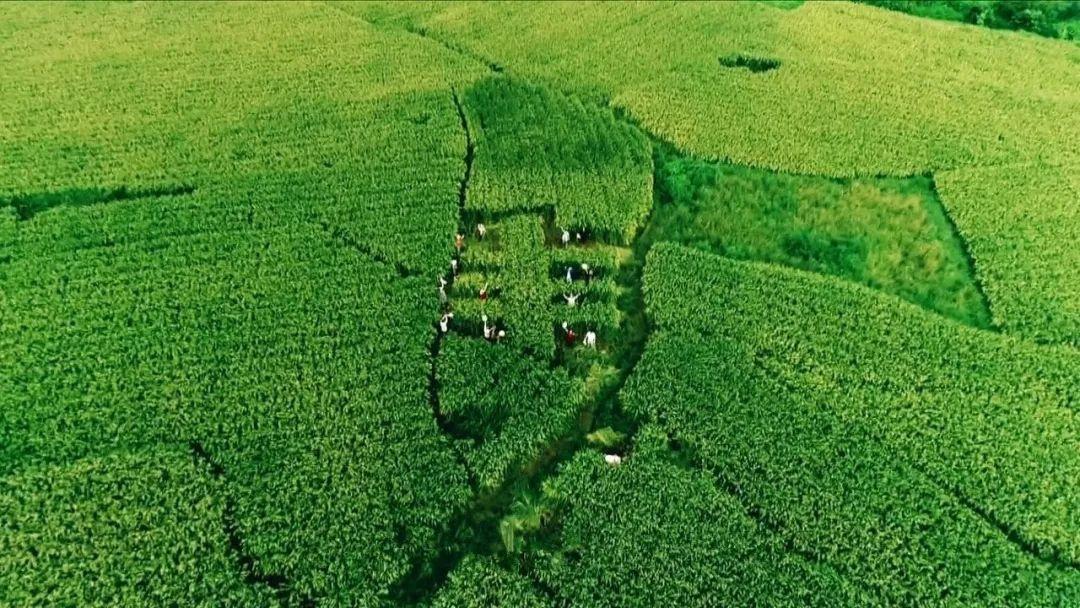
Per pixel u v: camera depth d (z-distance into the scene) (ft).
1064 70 212.02
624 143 183.83
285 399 124.47
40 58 219.20
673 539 106.42
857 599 100.58
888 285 149.07
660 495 111.34
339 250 152.97
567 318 138.62
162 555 104.42
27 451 117.50
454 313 140.15
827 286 145.38
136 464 114.73
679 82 208.74
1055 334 138.00
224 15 246.27
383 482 113.09
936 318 139.13
